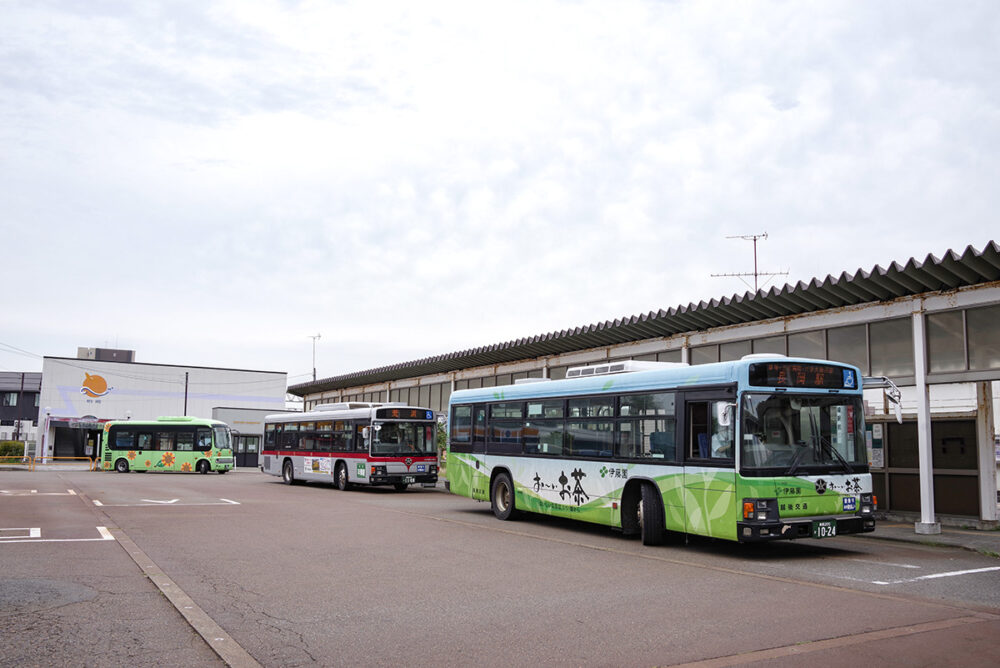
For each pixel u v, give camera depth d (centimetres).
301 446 3150
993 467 1638
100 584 948
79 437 6794
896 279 1520
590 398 1516
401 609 827
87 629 727
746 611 819
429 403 3450
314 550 1257
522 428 1722
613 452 1437
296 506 2081
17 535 1424
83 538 1385
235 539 1388
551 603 859
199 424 4616
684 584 977
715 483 1202
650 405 1361
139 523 1642
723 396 1212
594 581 996
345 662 632
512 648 674
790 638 706
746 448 1163
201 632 716
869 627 746
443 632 729
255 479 3759
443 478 3291
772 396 1199
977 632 725
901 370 1608
